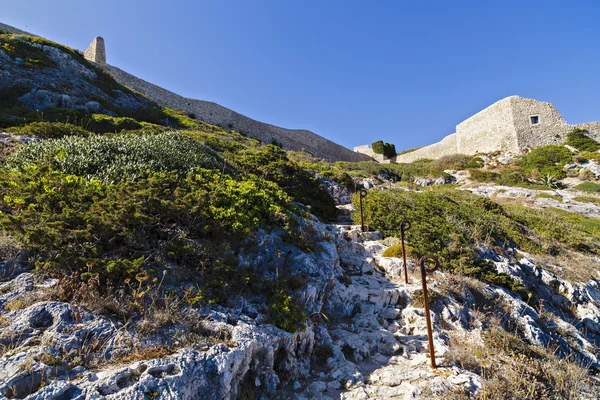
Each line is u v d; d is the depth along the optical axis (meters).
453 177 37.09
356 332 6.78
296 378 5.08
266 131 47.03
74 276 4.46
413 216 13.70
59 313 3.96
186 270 5.43
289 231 7.89
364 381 5.25
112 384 3.28
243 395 4.22
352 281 8.39
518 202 27.02
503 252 12.90
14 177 6.79
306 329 5.71
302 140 51.56
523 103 46.88
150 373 3.53
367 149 65.31
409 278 8.83
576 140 41.88
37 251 4.85
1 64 20.62
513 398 4.83
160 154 10.09
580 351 8.67
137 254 5.27
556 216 22.14
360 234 11.59
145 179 7.66
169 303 4.59
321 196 16.08
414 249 10.27
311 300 6.56
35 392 3.02
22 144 10.34
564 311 11.24
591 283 12.58
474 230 13.40
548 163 39.12
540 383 5.34
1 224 4.82
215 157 13.10
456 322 7.26
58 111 18.06
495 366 5.62
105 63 36.72
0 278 4.39
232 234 6.58
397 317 7.40
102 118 18.59
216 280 5.36
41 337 3.64
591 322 10.73
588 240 17.83
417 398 4.62
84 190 6.42
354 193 17.66
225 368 3.90
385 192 17.31
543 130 45.00
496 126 48.31
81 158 8.49
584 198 27.86
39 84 20.94
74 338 3.73
